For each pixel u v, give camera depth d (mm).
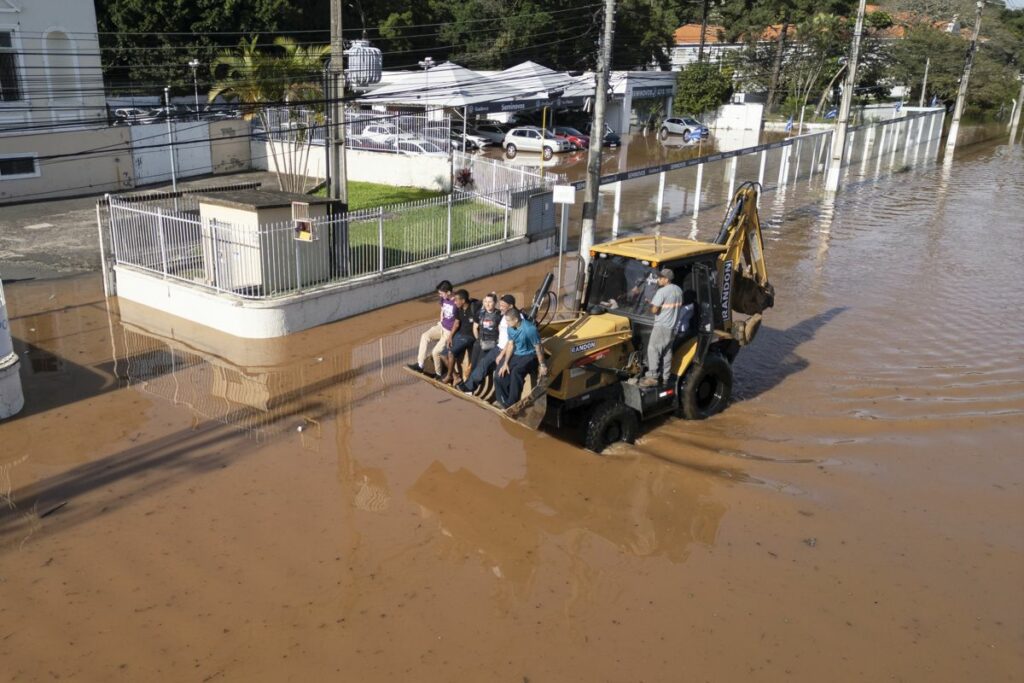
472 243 18125
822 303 15859
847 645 6246
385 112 33219
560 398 8977
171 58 37875
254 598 6738
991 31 62969
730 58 63781
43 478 8766
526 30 50219
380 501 8398
